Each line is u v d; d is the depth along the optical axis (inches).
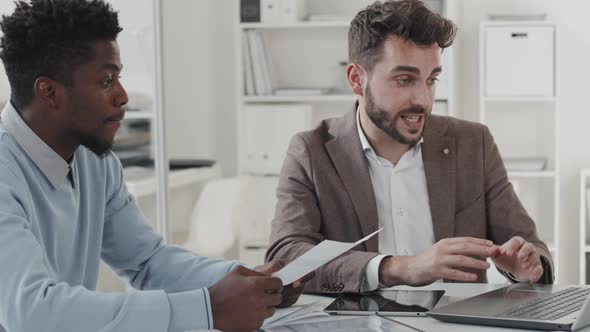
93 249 61.5
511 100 146.9
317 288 60.8
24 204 50.3
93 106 54.2
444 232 72.9
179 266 61.9
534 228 73.1
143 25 116.3
